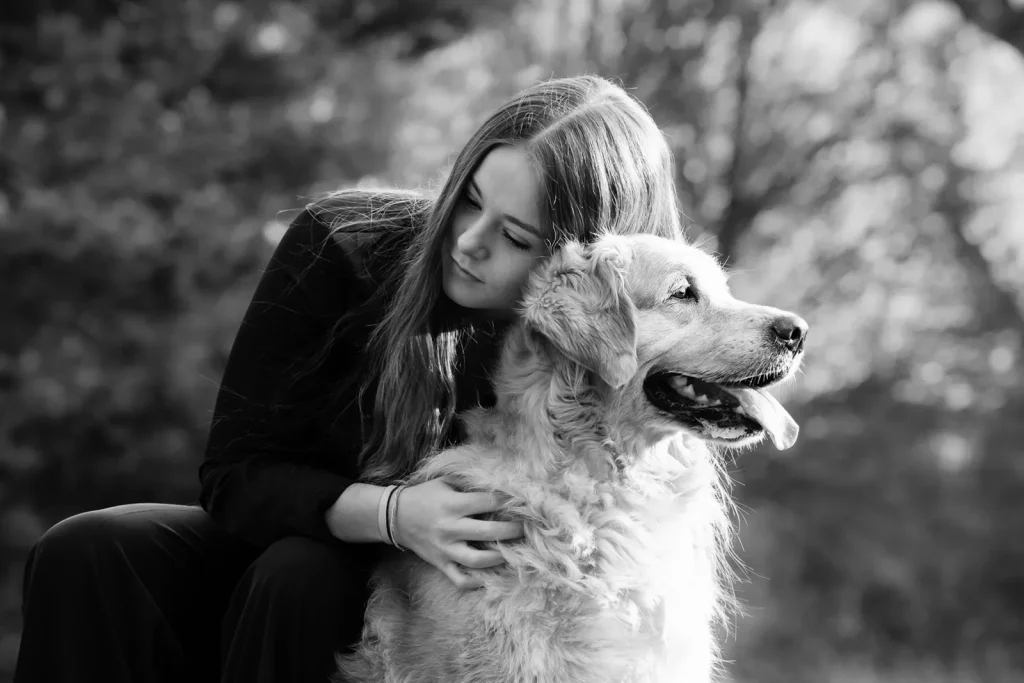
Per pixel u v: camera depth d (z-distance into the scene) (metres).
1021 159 13.75
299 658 2.76
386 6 11.35
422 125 11.80
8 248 9.05
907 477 12.39
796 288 13.88
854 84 13.92
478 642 2.81
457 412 3.21
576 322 2.95
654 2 13.06
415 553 2.93
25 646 2.84
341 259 3.12
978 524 12.27
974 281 13.63
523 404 3.06
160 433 9.42
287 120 10.19
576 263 2.98
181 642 3.00
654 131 3.23
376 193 3.31
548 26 12.94
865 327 13.63
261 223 9.77
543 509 2.89
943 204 13.47
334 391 3.12
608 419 3.04
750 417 3.02
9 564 9.43
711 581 3.17
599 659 2.83
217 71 10.59
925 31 13.90
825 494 12.44
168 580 2.99
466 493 2.87
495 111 2.99
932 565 12.12
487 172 2.90
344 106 10.70
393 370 2.96
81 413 9.20
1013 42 13.23
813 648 11.39
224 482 2.95
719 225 13.95
